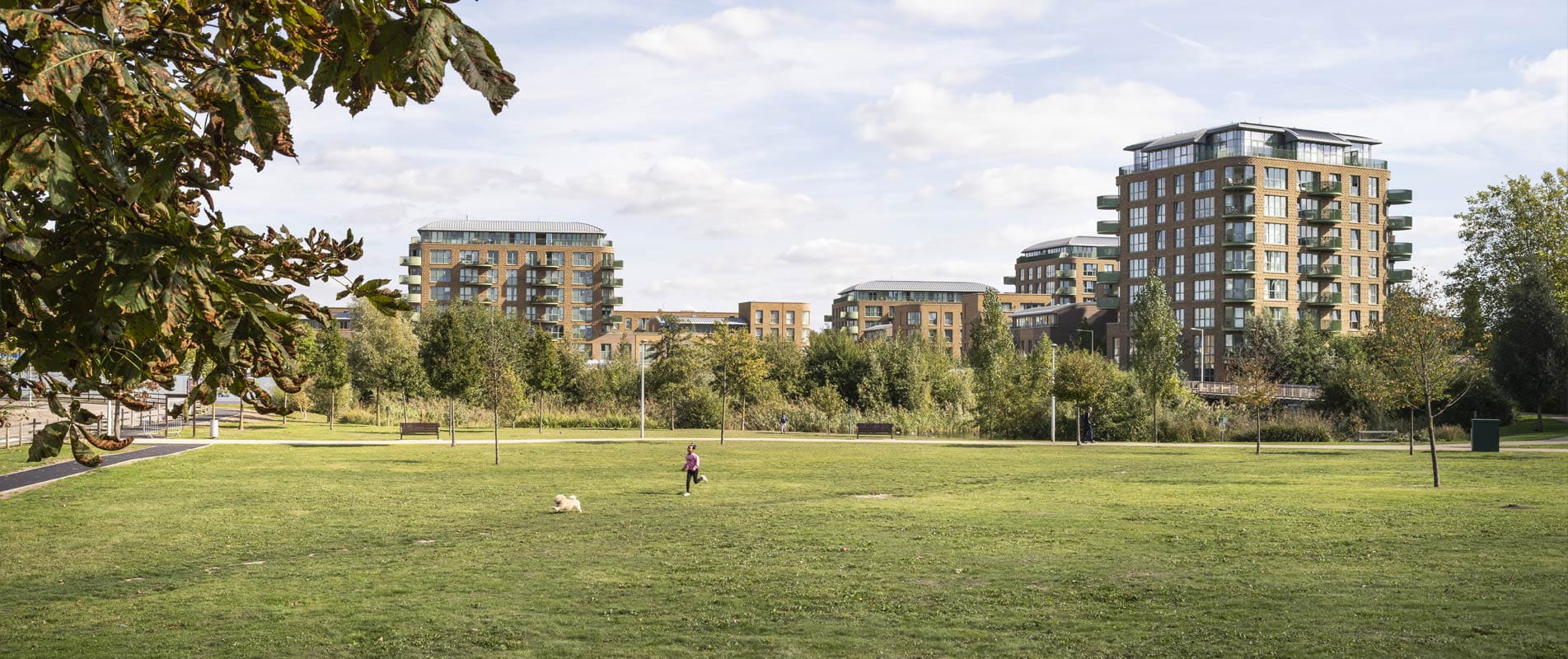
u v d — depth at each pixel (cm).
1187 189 11344
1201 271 11169
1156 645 1079
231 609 1304
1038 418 6372
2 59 352
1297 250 11025
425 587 1448
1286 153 11156
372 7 337
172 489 2709
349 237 446
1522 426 6500
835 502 2573
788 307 18138
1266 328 9525
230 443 4534
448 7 328
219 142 390
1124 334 12000
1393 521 2055
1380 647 1034
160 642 1134
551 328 15425
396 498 2648
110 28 336
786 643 1115
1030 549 1753
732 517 2255
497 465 3784
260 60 380
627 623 1214
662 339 8850
